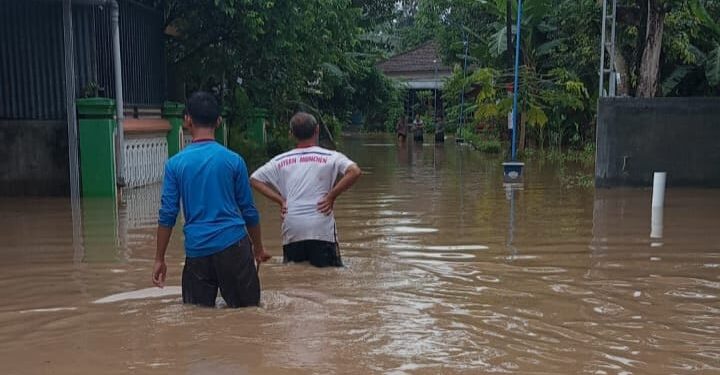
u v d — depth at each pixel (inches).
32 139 434.9
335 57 756.6
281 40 584.4
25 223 340.5
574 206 403.9
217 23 572.4
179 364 151.2
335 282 224.4
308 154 249.0
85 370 148.3
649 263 254.5
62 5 419.5
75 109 424.2
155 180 519.2
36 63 428.5
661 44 591.8
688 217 361.1
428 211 384.8
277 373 146.1
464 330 175.9
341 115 1250.6
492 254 270.1
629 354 159.8
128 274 236.2
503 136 1067.3
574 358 156.8
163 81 548.7
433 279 229.6
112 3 429.4
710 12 695.1
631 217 361.7
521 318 186.7
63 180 436.8
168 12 568.1
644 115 494.3
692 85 762.8
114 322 180.9
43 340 167.8
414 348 162.2
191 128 198.7
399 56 1872.5
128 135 467.8
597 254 269.9
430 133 1633.9
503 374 146.9
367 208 397.1
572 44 824.9
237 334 170.7
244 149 711.1
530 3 797.9
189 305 195.9
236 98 692.1
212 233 189.9
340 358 155.0
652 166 498.6
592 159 745.6
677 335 173.6
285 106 780.0
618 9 565.0
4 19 426.3
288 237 247.3
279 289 214.8
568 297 208.2
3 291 214.7
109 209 385.7
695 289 218.2
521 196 452.4
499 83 834.8
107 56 440.8
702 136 494.0
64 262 255.1
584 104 826.2
